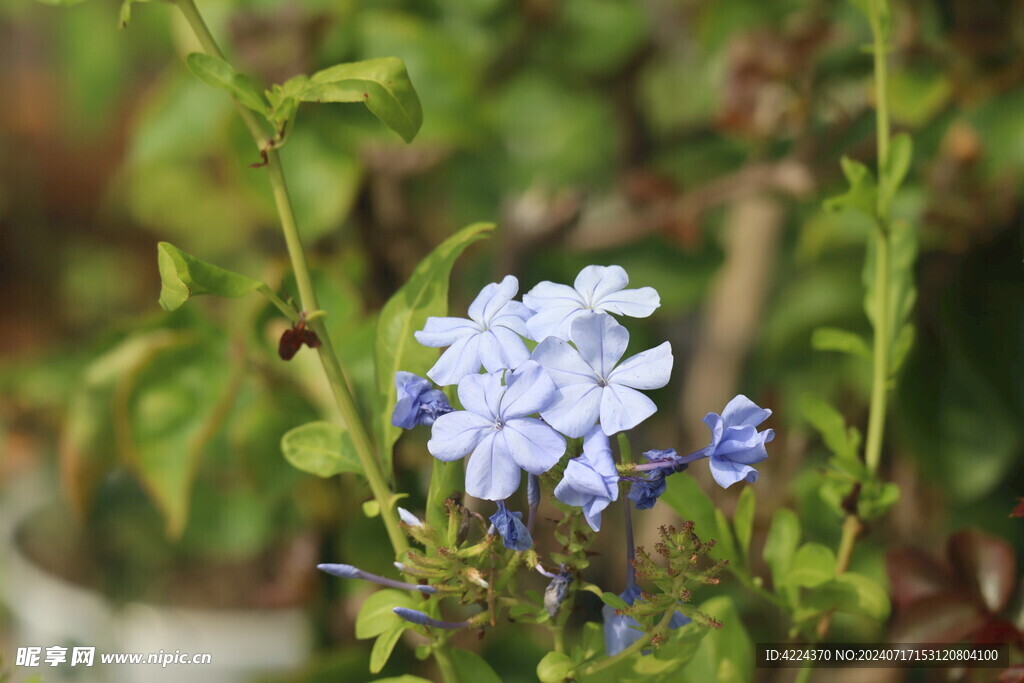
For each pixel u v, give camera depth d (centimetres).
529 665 89
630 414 69
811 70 98
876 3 77
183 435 89
